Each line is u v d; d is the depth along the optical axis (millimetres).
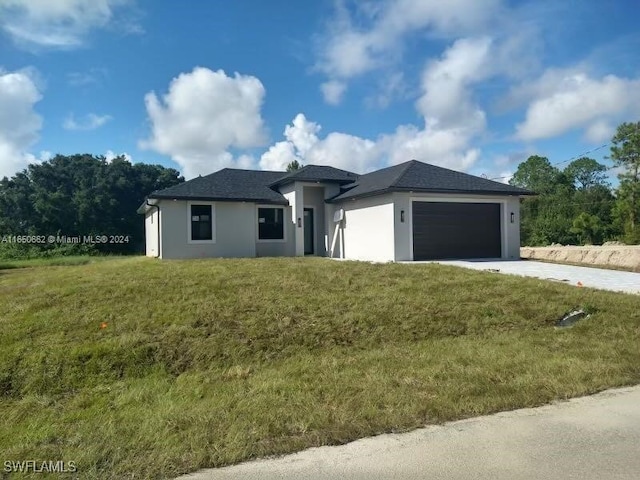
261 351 6242
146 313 7164
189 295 8102
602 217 43375
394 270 10789
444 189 16250
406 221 16172
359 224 18031
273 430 3742
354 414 4047
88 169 42969
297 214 19000
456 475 3037
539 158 63344
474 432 3713
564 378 4930
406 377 5074
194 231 18109
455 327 7254
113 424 4008
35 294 8453
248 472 3121
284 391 4723
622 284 10617
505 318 7586
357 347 6492
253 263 12039
